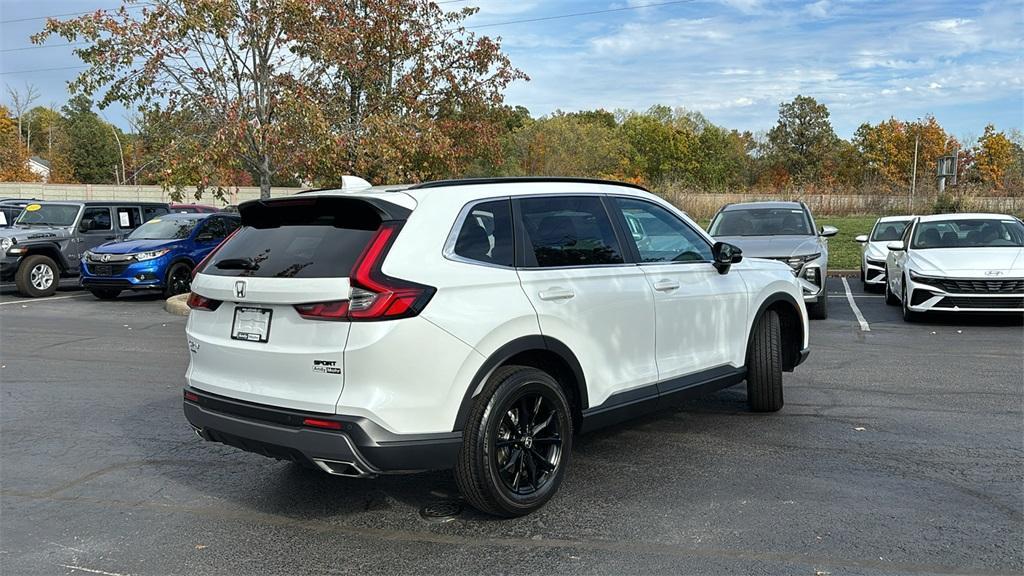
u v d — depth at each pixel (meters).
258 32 13.15
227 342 4.11
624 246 4.97
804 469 4.96
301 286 3.78
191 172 13.45
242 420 4.00
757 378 6.11
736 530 4.03
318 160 13.39
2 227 17.19
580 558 3.75
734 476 4.85
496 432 4.03
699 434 5.78
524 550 3.86
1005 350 8.99
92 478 5.05
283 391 3.88
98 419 6.50
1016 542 3.83
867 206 38.03
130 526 4.26
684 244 5.52
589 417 4.61
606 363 4.68
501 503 4.07
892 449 5.34
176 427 6.26
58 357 9.32
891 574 3.52
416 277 3.80
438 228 4.00
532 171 71.69
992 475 4.78
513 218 4.39
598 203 4.94
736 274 5.87
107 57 12.98
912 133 90.25
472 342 3.92
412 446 3.76
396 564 3.74
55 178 76.31
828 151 101.56
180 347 10.05
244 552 3.91
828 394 6.96
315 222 4.13
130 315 13.41
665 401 5.11
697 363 5.41
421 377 3.77
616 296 4.73
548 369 4.59
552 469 4.36
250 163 14.02
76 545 4.02
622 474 4.93
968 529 3.99
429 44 16.20
